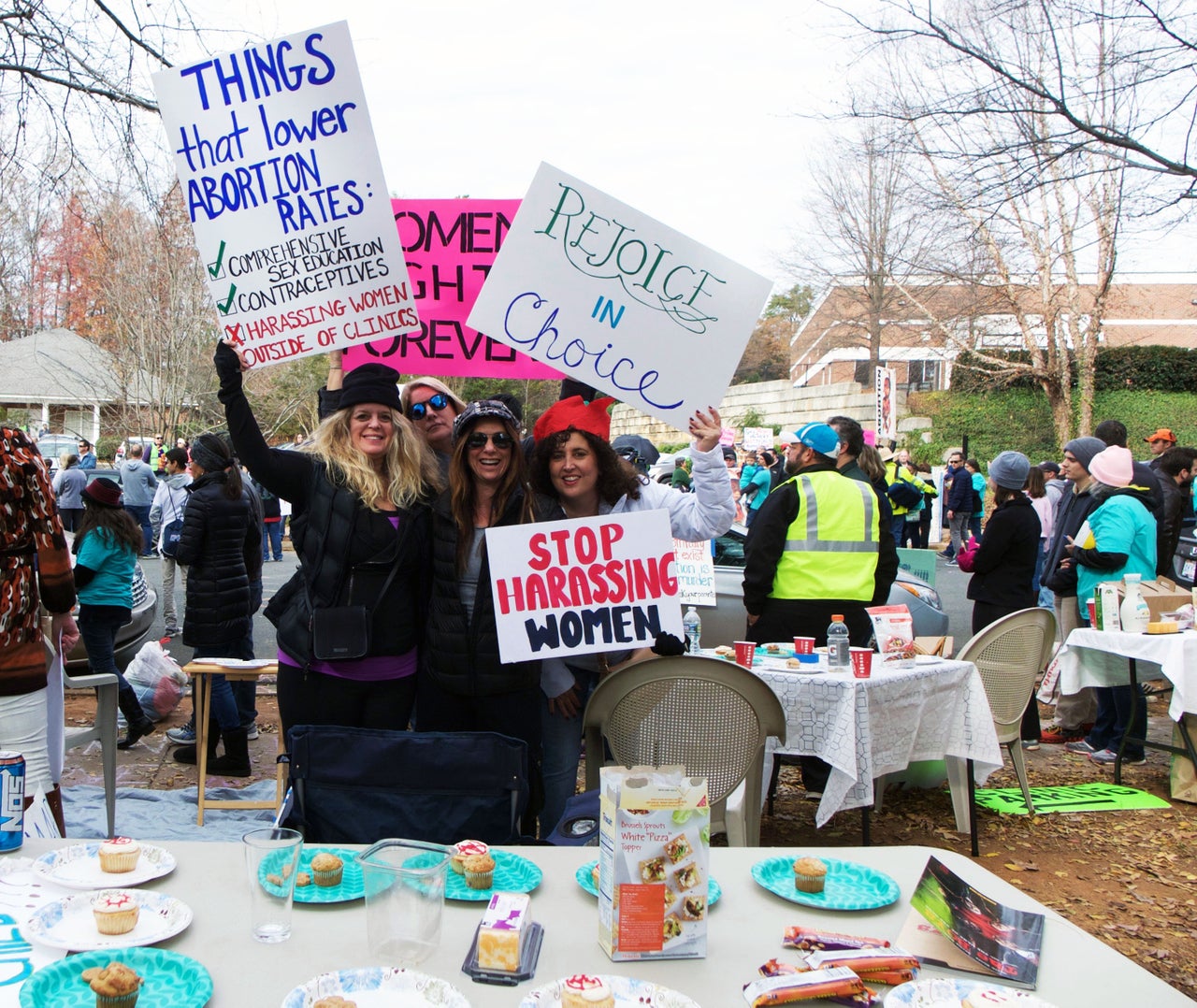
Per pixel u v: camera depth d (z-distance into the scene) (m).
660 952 1.75
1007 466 6.63
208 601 5.97
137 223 10.59
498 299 3.56
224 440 6.17
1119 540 6.74
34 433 23.41
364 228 3.67
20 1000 1.51
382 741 2.61
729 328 3.54
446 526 3.33
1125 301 23.22
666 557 3.05
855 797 4.50
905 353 34.47
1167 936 4.16
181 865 2.07
